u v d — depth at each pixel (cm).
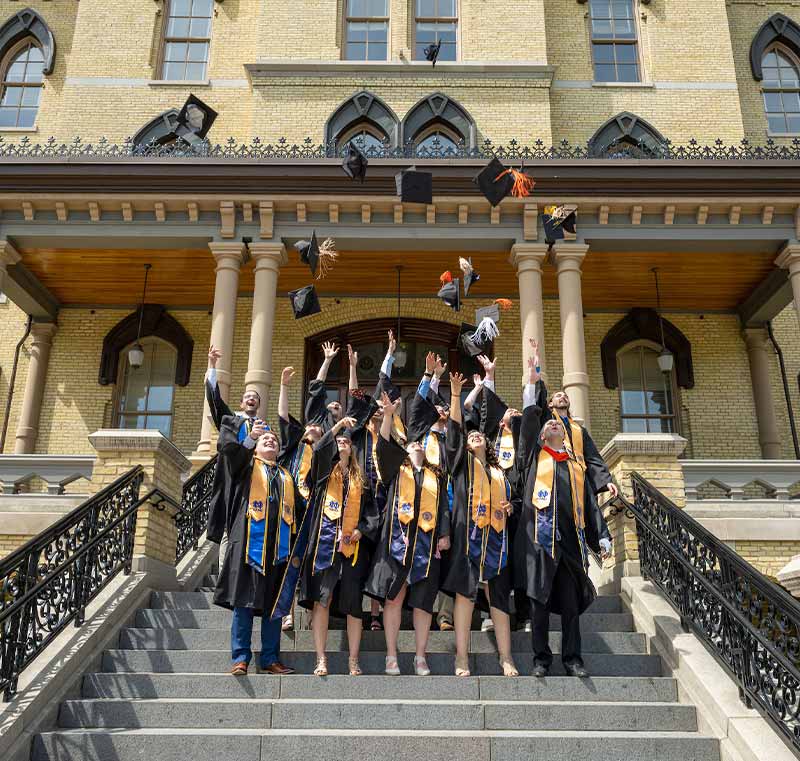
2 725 473
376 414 653
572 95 1656
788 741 460
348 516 583
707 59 1667
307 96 1559
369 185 1257
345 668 590
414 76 1575
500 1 1627
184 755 485
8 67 1752
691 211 1281
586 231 1276
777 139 1691
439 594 689
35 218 1274
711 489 1221
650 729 526
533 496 594
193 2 1745
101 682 553
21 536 964
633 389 1557
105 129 1608
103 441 748
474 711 524
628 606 688
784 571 696
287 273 1455
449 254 1369
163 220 1278
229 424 619
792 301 1464
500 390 1505
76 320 1573
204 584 822
